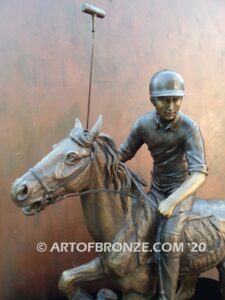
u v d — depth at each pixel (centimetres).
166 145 111
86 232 170
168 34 175
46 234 162
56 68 158
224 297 126
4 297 156
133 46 169
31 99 155
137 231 111
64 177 97
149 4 171
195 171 105
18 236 158
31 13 153
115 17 165
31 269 161
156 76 102
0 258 155
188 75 180
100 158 103
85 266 116
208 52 184
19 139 154
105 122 166
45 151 159
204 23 182
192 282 133
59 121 160
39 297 163
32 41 154
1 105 150
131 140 119
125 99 169
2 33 149
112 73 166
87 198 106
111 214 108
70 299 118
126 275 112
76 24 160
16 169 155
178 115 108
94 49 163
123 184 109
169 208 101
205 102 185
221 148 192
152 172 123
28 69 154
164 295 110
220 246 118
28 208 98
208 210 119
